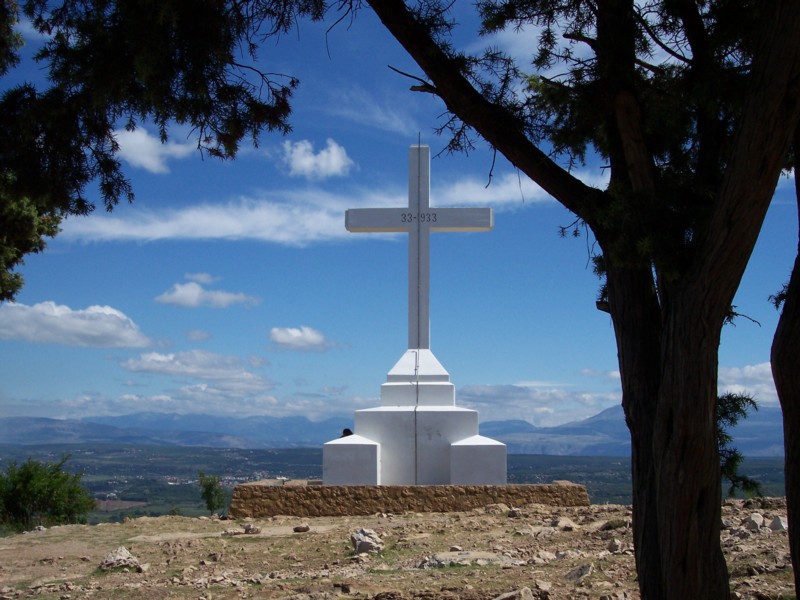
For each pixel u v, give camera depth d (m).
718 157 7.12
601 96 7.11
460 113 7.28
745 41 7.29
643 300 6.77
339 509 16.41
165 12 7.72
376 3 7.23
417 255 20.19
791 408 6.23
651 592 6.35
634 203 6.50
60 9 8.70
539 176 7.24
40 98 8.89
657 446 6.25
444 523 14.49
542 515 14.92
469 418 18.72
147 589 10.78
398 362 19.86
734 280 6.00
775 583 8.70
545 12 7.69
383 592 9.41
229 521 16.11
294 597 9.66
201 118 9.09
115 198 9.59
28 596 10.82
